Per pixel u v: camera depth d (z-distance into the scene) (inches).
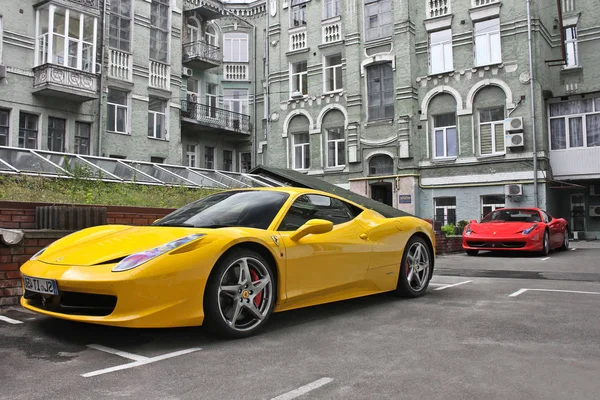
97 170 427.5
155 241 149.6
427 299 225.3
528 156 758.5
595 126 780.6
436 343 148.0
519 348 141.9
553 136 808.9
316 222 169.3
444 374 119.7
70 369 122.6
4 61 661.9
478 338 153.5
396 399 103.8
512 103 778.2
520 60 775.7
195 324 141.9
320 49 989.2
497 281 289.7
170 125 893.2
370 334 159.3
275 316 187.6
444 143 853.8
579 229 826.8
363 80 927.7
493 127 805.9
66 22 704.4
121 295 131.7
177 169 520.7
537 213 508.7
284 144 1032.2
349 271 191.3
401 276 221.9
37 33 694.5
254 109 1119.0
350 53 941.8
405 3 874.1
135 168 475.5
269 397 104.7
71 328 164.1
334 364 127.7
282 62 1043.3
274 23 1059.3
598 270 349.4
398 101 875.4
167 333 158.4
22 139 683.4
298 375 119.0
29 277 150.6
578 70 797.9
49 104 709.3
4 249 203.0
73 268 141.9
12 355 134.2
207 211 184.9
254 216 175.2
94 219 250.2
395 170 877.2
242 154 1158.3
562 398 104.3
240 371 121.8
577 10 808.9
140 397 104.3
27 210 249.3
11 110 668.7
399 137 867.4
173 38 915.4
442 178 840.9
